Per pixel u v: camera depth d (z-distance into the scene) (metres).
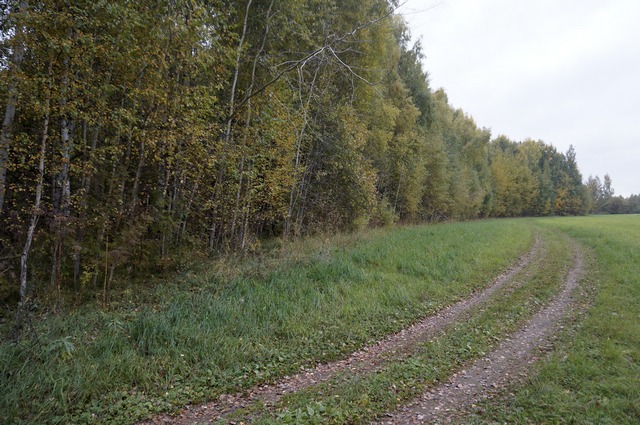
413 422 3.79
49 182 8.52
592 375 4.64
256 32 13.05
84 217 7.78
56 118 7.42
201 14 8.37
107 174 8.66
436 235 18.17
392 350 5.81
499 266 12.40
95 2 6.69
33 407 3.92
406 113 26.09
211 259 10.73
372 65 16.53
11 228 7.56
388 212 23.20
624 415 3.70
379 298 8.28
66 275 8.09
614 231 22.88
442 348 5.74
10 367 4.42
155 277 9.16
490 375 4.86
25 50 6.55
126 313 6.55
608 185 107.44
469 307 8.05
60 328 5.76
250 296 7.50
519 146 79.44
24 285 6.52
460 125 49.25
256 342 5.84
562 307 7.91
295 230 15.31
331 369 5.17
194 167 10.02
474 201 46.25
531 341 6.04
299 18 12.56
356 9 14.98
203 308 6.78
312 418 3.81
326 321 6.82
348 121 16.44
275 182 12.37
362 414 3.94
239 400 4.35
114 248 8.20
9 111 6.42
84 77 7.18
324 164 17.08
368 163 19.47
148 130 8.45
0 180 6.52
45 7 6.33
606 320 6.70
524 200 66.69
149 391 4.46
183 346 5.45
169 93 8.70
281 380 4.84
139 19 7.05
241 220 12.81
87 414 3.92
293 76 13.84
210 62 9.00
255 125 11.99
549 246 17.83
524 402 4.05
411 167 27.92
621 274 10.33
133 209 8.74
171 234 9.98
